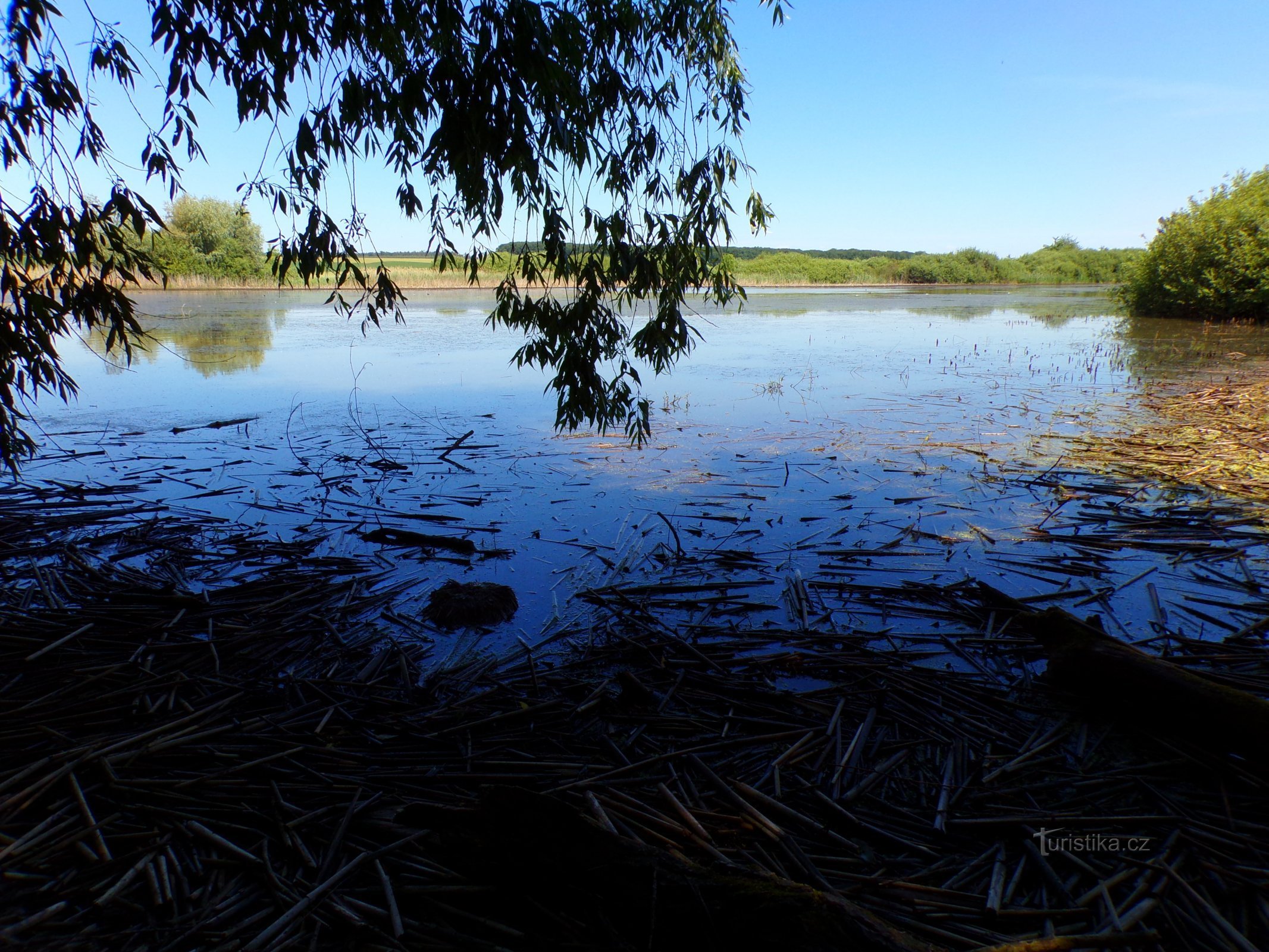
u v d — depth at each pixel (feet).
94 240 13.66
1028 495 25.64
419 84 14.20
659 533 22.22
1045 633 14.62
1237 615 16.83
